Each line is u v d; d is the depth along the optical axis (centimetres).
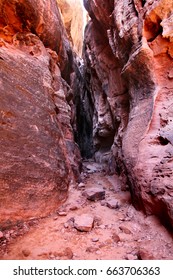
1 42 598
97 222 438
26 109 529
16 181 426
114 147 1033
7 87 493
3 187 397
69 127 820
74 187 646
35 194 460
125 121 938
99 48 1159
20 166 448
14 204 408
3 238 357
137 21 648
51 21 844
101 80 1259
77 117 2078
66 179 618
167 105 539
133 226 421
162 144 495
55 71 846
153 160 471
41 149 532
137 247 341
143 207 455
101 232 394
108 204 539
